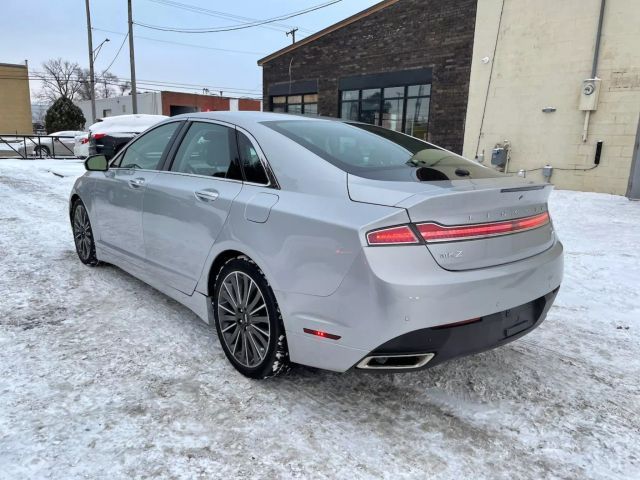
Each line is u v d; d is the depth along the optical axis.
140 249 3.92
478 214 2.40
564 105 11.09
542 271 2.66
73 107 34.09
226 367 3.07
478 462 2.27
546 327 3.83
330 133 3.17
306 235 2.48
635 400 2.82
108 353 3.19
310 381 2.94
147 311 3.91
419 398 2.79
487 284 2.37
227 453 2.27
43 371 2.93
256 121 3.19
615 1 10.10
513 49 11.76
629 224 7.54
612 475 2.21
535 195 2.72
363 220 2.29
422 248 2.25
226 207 2.96
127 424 2.46
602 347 3.49
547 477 2.18
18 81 41.22
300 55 17.47
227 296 3.01
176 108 42.84
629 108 10.20
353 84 15.91
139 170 4.05
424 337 2.26
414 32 13.98
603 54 10.39
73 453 2.23
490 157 12.48
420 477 2.15
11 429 2.38
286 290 2.57
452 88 13.23
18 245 5.86
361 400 2.76
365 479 2.13
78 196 4.98
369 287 2.24
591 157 10.84
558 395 2.86
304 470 2.18
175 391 2.77
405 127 14.72
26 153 21.94
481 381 3.00
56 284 4.48
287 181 2.74
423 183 2.49
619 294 4.54
